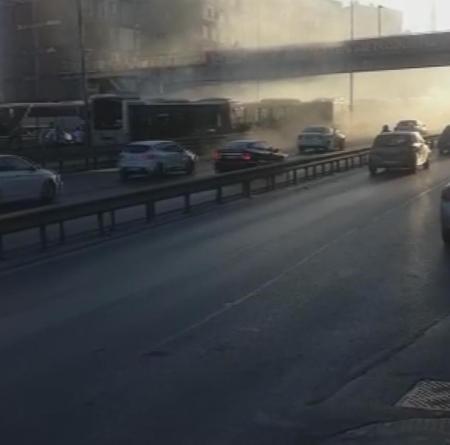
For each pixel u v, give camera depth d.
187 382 5.54
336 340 6.62
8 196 18.62
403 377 5.61
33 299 8.57
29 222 12.02
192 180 17.50
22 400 5.21
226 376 5.67
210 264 10.56
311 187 22.69
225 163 30.00
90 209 13.53
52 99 81.06
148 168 27.75
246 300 8.24
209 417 4.84
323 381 5.53
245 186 20.31
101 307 8.06
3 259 11.42
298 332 6.90
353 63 65.19
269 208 17.61
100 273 10.11
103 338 6.81
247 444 4.40
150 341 6.68
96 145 39.59
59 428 4.68
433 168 29.58
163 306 8.05
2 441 4.48
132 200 14.92
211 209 17.72
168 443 4.43
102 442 4.45
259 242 12.50
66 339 6.80
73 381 5.61
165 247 12.28
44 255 11.77
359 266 10.15
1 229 11.43
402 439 4.45
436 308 7.76
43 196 19.92
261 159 30.00
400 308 7.78
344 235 12.99
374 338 6.67
